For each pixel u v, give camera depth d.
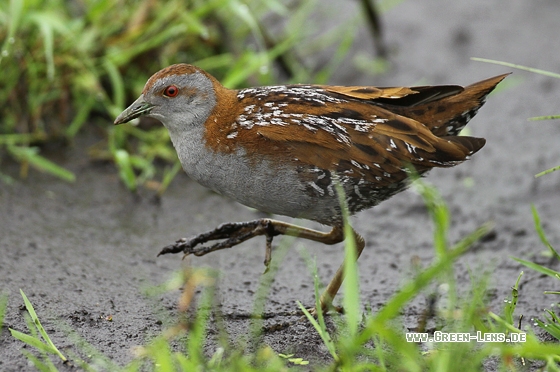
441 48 14.95
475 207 11.20
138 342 7.92
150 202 11.12
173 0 12.55
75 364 7.43
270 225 8.72
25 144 11.63
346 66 14.51
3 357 7.53
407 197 11.52
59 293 8.75
